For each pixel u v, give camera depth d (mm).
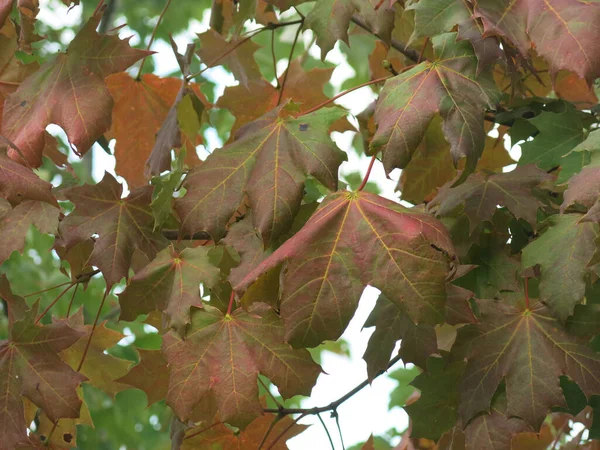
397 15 2082
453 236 1889
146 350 1965
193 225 1803
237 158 1816
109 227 1903
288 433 1998
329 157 1804
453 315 1817
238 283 1804
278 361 1828
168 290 1844
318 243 1760
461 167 2078
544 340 1825
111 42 1871
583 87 2137
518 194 1878
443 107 1796
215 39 2070
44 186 1821
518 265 1886
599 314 1819
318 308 1747
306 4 3047
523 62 1883
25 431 1896
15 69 1998
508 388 1818
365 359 1857
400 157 1790
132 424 3695
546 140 1937
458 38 1790
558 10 1776
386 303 1862
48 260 3648
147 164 2027
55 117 1867
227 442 1988
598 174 1748
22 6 1899
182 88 2025
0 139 1833
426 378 1888
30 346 1902
